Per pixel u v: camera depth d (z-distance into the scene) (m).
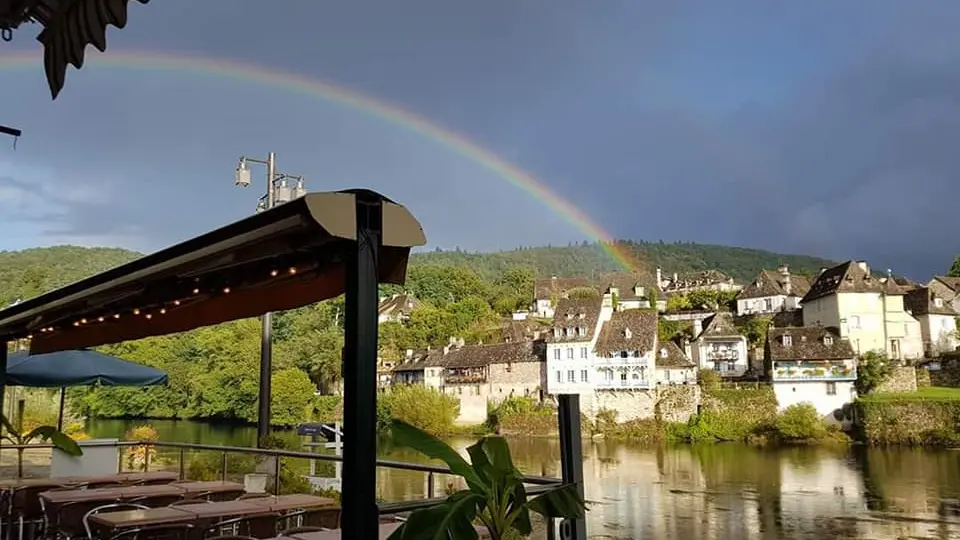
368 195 3.12
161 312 5.70
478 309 105.00
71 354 10.57
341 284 4.16
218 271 4.41
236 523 5.99
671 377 69.69
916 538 28.77
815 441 59.47
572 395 4.76
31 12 3.76
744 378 70.06
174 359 63.66
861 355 64.19
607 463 51.16
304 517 6.77
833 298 71.44
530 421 70.25
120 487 7.82
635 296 114.38
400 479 30.11
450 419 74.69
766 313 89.19
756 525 31.30
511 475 3.66
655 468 48.34
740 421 63.50
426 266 129.00
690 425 64.81
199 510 6.04
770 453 54.16
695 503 36.19
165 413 63.28
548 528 4.72
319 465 17.45
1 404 7.76
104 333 6.47
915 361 66.06
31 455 15.45
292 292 4.54
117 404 60.81
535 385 74.62
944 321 73.12
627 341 71.06
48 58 3.64
